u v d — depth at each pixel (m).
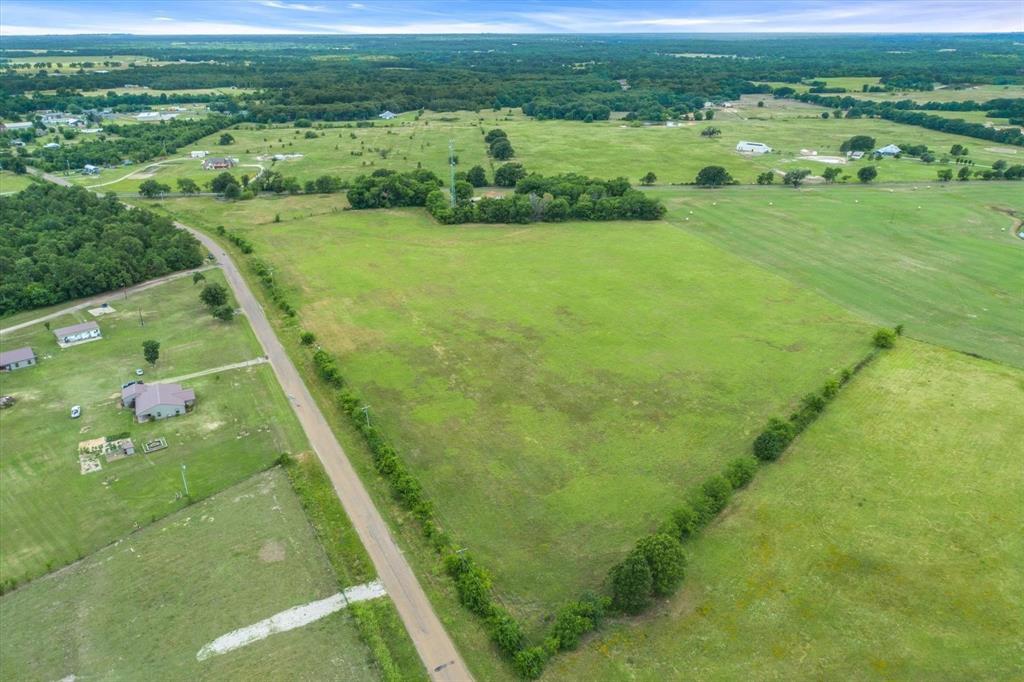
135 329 115.00
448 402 92.12
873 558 64.75
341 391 94.56
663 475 77.19
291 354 106.00
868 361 101.00
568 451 81.44
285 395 94.31
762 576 62.88
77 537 68.75
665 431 85.12
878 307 120.50
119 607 60.78
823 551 65.62
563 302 123.38
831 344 106.75
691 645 56.19
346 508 72.69
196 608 60.62
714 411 89.25
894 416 87.19
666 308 120.31
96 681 54.03
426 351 106.12
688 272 137.25
